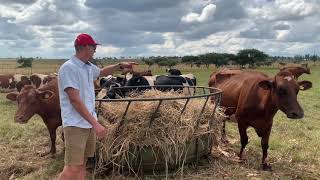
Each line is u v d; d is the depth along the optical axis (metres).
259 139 9.90
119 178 7.03
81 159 5.27
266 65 120.50
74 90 5.02
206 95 7.30
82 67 5.19
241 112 7.99
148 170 7.18
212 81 11.55
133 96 9.48
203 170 7.52
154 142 6.97
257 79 7.97
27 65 84.19
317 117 14.62
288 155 8.70
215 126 8.05
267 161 7.90
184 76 14.85
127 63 6.13
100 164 7.07
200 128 7.59
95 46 5.28
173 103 7.55
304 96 23.47
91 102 5.30
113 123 7.11
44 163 8.08
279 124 12.56
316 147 9.49
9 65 98.81
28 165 7.82
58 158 8.38
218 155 8.36
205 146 7.80
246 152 8.88
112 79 12.97
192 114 7.49
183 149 7.20
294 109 6.93
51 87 8.52
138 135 6.95
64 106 5.18
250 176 7.29
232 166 7.80
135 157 7.00
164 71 71.44
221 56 117.56
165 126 7.07
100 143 6.98
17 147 9.47
